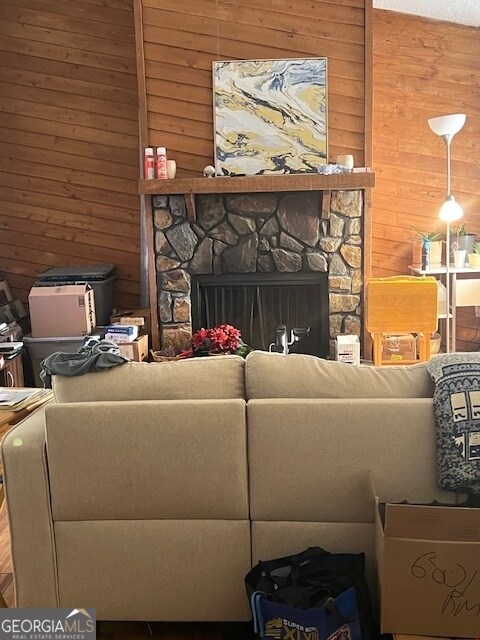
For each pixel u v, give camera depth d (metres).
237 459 2.14
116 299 5.31
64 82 5.04
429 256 4.88
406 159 5.05
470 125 4.98
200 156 4.69
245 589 2.20
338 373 2.24
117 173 5.12
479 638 1.83
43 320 4.62
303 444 2.13
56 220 5.23
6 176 5.20
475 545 1.78
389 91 4.97
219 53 4.57
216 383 2.25
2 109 5.11
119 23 4.93
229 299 4.88
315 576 2.04
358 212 4.64
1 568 2.65
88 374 2.26
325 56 4.52
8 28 5.00
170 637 2.28
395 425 2.10
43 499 2.18
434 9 4.66
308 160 4.62
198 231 4.73
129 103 5.02
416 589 1.82
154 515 2.20
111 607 2.24
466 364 2.16
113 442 2.15
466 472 2.03
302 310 4.88
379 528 1.95
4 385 4.30
